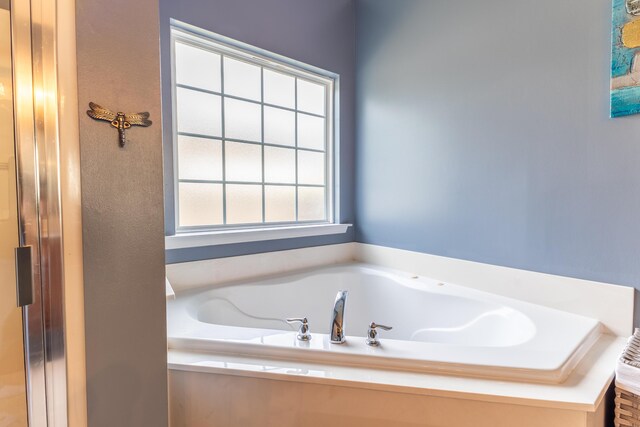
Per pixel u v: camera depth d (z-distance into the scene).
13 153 0.78
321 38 2.12
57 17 0.77
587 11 1.32
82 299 0.81
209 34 1.68
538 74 1.46
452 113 1.78
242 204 1.93
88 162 0.81
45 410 0.81
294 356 1.00
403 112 2.02
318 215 2.29
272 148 2.05
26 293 0.80
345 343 1.04
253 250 1.89
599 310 1.31
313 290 1.96
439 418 0.87
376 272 2.02
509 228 1.58
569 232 1.39
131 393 0.90
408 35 1.98
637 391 0.89
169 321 1.24
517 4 1.51
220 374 0.97
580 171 1.36
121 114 0.86
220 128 1.83
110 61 0.84
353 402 0.91
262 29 1.85
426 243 1.92
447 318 1.65
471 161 1.71
